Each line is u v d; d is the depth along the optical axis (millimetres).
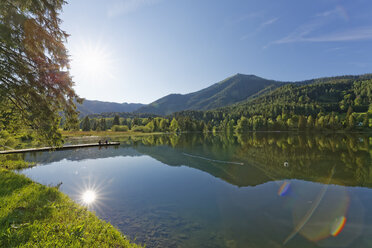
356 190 10375
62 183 12211
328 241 5676
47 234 4160
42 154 25047
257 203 8875
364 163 17406
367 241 5641
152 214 7754
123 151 28812
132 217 7453
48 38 8211
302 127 108625
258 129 126688
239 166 17469
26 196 6648
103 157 23078
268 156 22750
